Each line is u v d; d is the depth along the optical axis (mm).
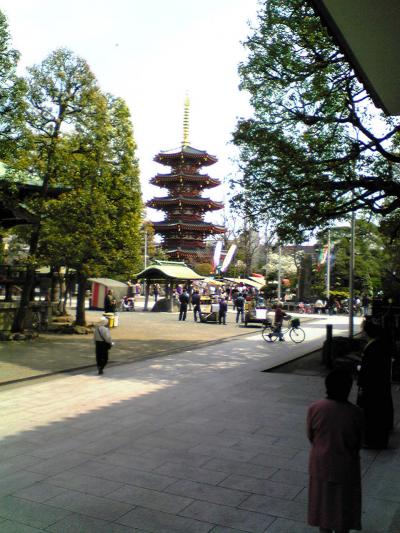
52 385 12273
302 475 6547
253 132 15820
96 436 8188
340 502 4156
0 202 19125
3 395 11117
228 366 15578
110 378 13258
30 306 23234
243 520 5258
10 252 28516
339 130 15414
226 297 53000
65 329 23109
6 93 16156
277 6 14680
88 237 20500
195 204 66812
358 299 47562
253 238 68812
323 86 14969
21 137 16812
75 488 6055
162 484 6203
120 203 22672
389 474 6629
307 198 15094
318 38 14023
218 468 6773
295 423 9047
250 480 6359
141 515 5344
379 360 7793
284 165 15234
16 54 16000
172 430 8555
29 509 5457
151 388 12047
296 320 22594
